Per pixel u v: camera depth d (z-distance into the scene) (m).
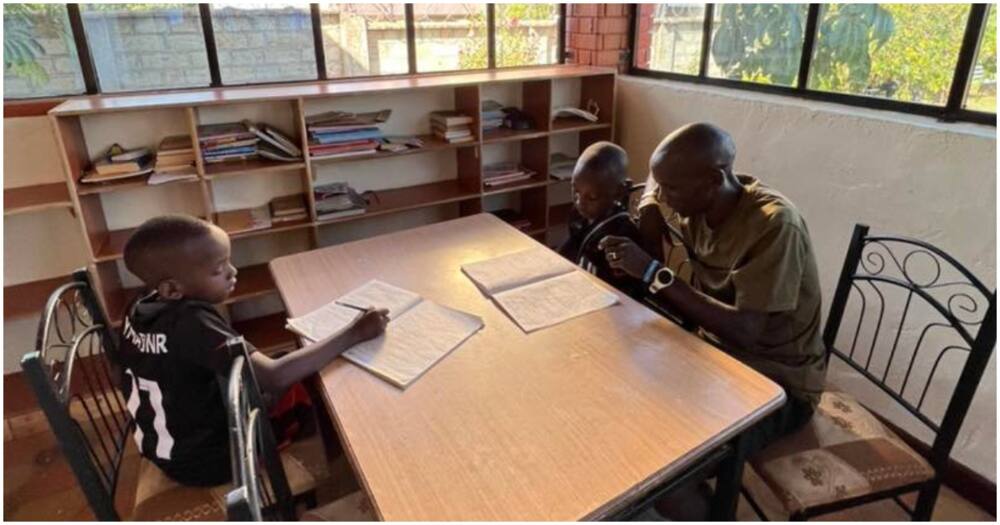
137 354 1.12
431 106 2.61
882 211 1.75
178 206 2.29
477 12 2.67
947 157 1.56
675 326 1.26
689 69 2.51
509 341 1.20
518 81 2.48
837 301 1.54
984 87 1.57
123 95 2.08
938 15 1.62
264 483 1.06
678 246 1.71
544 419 0.97
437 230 1.84
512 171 2.73
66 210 2.08
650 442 0.92
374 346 1.18
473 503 0.81
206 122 2.23
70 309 1.49
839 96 1.93
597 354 1.15
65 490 1.80
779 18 2.07
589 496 0.82
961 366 1.63
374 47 2.50
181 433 1.12
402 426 0.96
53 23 1.98
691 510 1.32
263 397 1.07
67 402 1.06
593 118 2.75
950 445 1.26
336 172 2.52
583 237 1.74
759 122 2.08
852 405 1.43
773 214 1.23
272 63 2.34
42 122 1.96
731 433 0.95
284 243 2.52
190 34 2.18
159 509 1.13
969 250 1.55
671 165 1.24
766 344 1.33
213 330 1.08
